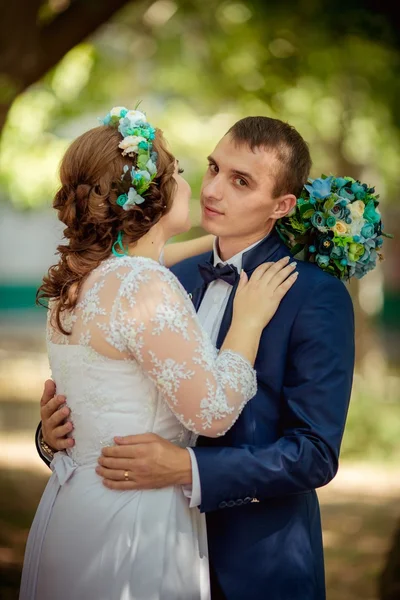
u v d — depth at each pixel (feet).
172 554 9.39
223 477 9.34
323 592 10.39
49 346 9.96
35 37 22.52
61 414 9.70
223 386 9.17
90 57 39.70
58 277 9.64
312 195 10.25
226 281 10.34
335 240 10.13
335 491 26.73
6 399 43.80
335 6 28.07
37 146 44.86
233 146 10.13
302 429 9.63
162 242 9.94
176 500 9.53
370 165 47.21
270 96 35.47
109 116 9.76
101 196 9.38
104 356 9.28
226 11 34.81
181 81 44.37
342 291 10.09
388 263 96.78
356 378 45.16
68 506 9.53
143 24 41.09
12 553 19.35
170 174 9.65
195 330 9.21
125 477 9.29
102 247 9.47
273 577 9.89
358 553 20.62
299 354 9.82
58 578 9.42
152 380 9.18
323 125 42.24
